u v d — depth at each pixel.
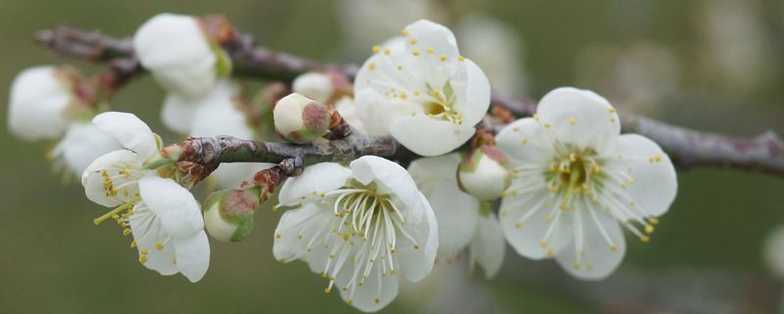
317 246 0.27
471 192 0.27
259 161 0.26
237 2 0.50
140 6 0.51
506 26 0.49
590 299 0.41
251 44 0.32
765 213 0.49
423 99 0.28
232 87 0.32
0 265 0.52
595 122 0.28
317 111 0.26
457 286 0.42
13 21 0.51
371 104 0.27
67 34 0.32
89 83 0.32
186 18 0.32
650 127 0.30
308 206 0.26
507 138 0.28
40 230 0.52
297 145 0.26
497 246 0.28
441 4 0.42
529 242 0.29
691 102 0.45
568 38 0.52
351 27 0.45
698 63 0.50
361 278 0.27
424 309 0.46
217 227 0.25
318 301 0.53
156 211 0.25
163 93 0.47
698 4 0.50
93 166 0.25
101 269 0.53
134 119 0.25
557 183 0.29
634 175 0.28
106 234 0.53
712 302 0.41
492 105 0.30
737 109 0.45
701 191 0.50
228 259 0.53
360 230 0.26
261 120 0.31
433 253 0.26
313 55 0.52
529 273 0.42
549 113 0.28
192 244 0.25
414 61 0.28
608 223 0.29
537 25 0.52
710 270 0.46
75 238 0.53
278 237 0.26
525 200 0.29
